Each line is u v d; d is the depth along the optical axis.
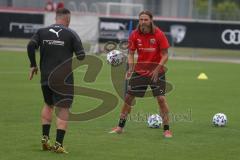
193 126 41.72
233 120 44.81
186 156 32.03
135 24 111.31
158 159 31.16
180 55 121.19
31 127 39.22
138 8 138.62
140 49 36.56
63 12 31.97
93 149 33.12
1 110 46.22
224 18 133.38
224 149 34.06
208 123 43.22
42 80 31.53
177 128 40.75
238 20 132.25
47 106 32.25
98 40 111.25
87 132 38.28
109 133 38.03
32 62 31.64
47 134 32.12
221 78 79.12
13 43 132.12
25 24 115.62
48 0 142.38
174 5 166.12
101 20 111.50
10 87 61.38
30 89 60.12
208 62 106.06
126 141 35.66
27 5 146.25
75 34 31.69
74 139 35.78
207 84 71.06
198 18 134.88
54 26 31.78
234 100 56.94
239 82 74.62
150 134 38.06
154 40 36.16
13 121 41.44
